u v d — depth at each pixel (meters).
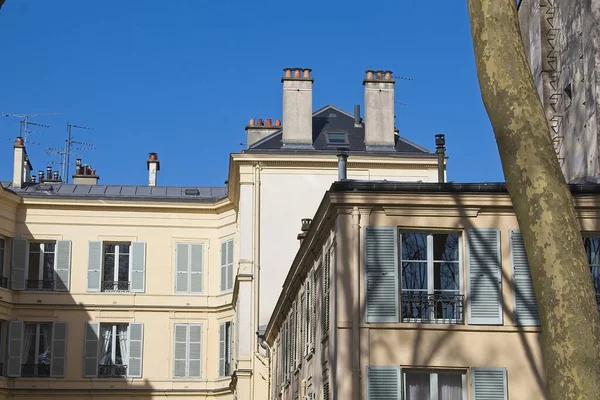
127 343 49.97
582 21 30.59
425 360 21.94
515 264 22.39
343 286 22.22
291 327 33.59
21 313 49.22
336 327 22.11
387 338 22.02
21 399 48.53
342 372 21.80
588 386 10.73
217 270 50.84
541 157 11.40
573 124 30.92
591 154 29.56
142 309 50.22
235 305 46.47
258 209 44.38
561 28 32.03
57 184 53.25
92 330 49.66
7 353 48.56
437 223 22.56
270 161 44.62
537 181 11.33
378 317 22.09
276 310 37.09
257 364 43.59
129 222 50.78
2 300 48.47
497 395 21.84
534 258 11.23
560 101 31.80
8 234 49.34
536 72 32.91
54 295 49.56
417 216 22.58
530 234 11.28
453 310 22.36
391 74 46.53
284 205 44.47
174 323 50.41
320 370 25.23
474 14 11.91
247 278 44.09
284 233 44.44
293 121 45.72
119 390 49.31
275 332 40.38
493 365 22.00
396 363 21.89
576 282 11.02
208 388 49.84
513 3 11.90
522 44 11.80
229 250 50.12
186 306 50.44
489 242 22.48
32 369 48.91
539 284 11.17
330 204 22.52
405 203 22.53
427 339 22.05
